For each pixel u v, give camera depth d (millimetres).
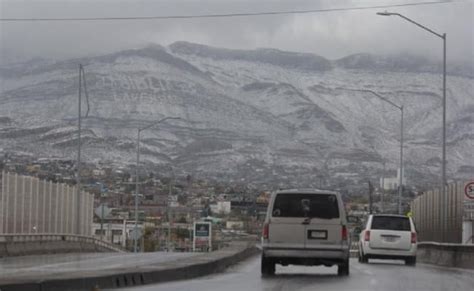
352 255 60219
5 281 20172
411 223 42000
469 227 50750
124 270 26781
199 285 24969
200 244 88312
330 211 29344
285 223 29391
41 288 20234
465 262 38500
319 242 29250
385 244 41562
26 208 57969
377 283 25641
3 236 48000
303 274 30953
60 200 67375
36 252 53625
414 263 41844
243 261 45125
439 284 25406
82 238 67000
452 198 55750
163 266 29203
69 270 28562
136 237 78125
